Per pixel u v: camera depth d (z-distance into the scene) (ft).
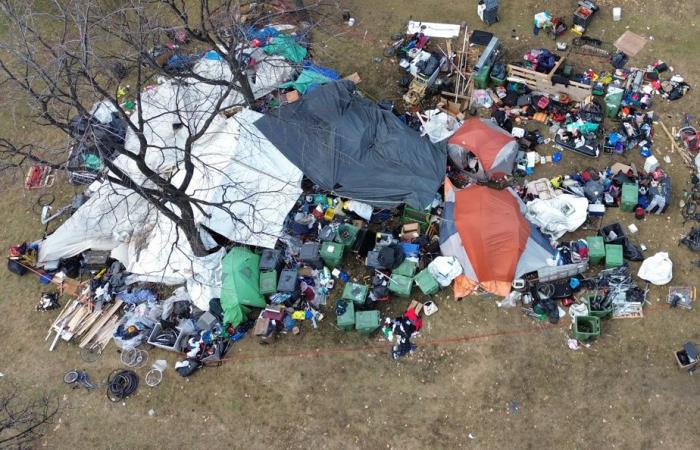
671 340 52.06
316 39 73.67
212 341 56.29
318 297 57.11
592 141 61.67
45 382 57.16
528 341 53.52
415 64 68.13
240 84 62.39
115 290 59.93
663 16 69.46
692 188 58.75
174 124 62.90
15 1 61.98
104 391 56.03
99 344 58.13
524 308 54.85
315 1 75.97
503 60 69.10
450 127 62.39
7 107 72.59
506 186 61.57
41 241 62.75
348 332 55.83
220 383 55.06
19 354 58.80
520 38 70.54
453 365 53.42
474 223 54.75
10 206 67.46
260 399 54.03
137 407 54.90
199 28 74.23
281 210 57.88
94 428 54.54
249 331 56.95
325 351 55.31
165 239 58.65
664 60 66.54
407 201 57.16
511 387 51.85
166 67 65.62
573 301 54.29
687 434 48.39
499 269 54.13
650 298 54.03
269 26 69.67
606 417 49.73
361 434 51.70
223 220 56.70
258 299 56.03
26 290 61.87
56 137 71.00
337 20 75.20
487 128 59.77
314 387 53.98
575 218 56.75
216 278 57.21
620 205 58.39
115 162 62.08
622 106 63.62
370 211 58.75
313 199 60.90
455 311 55.62
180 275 57.62
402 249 56.39
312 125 60.75
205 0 57.67
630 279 54.34
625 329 53.01
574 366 52.01
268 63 63.98
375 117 61.46
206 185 58.29
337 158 59.26
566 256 55.62
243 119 61.98
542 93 65.62
